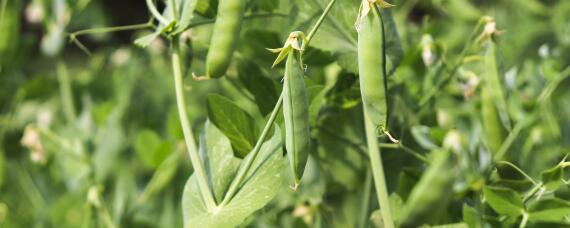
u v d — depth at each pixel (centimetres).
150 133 112
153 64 157
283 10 87
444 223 86
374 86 73
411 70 105
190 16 80
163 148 111
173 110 109
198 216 80
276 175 79
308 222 96
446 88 103
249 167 79
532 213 81
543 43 142
